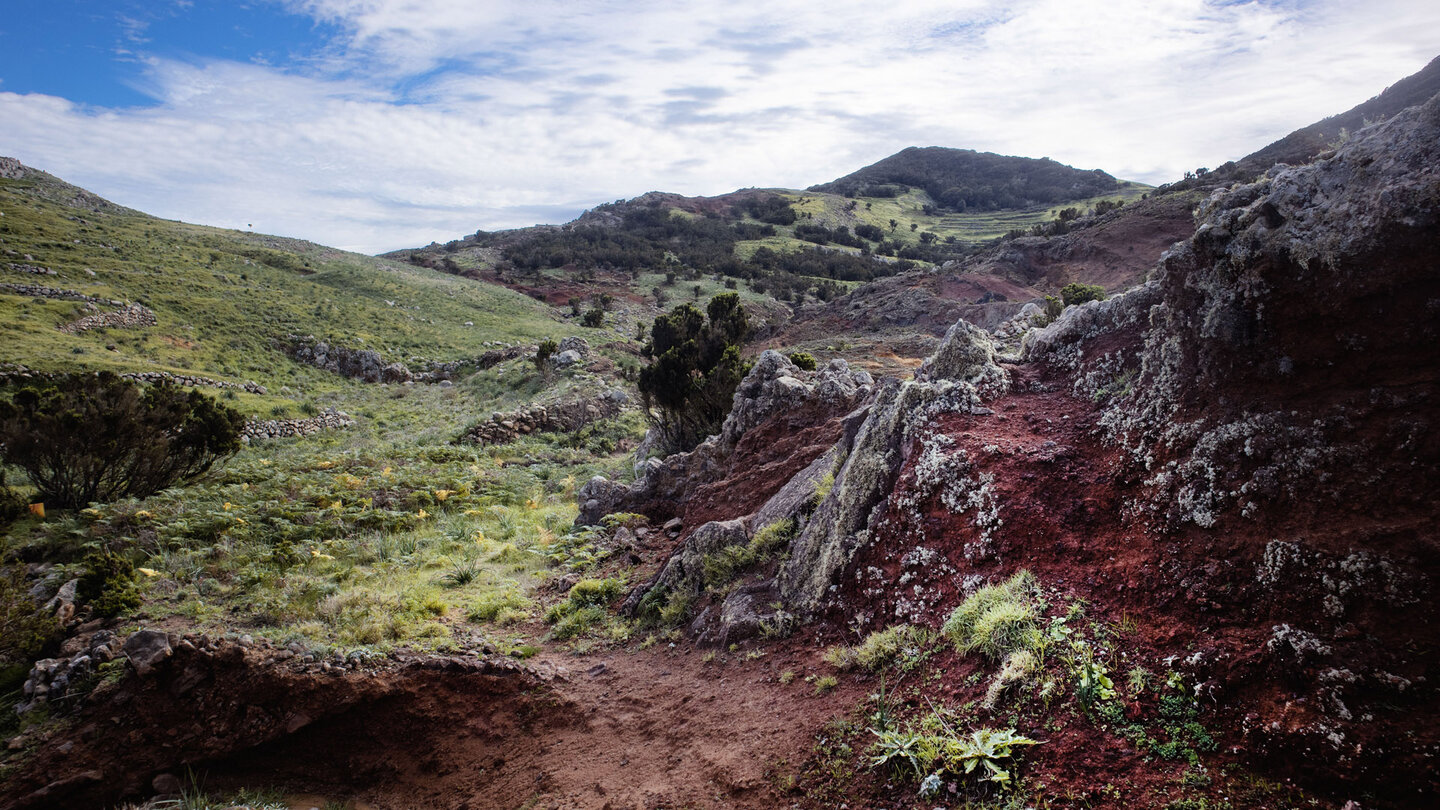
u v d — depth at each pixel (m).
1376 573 3.55
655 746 6.09
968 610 5.28
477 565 12.16
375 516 14.77
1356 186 4.16
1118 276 47.59
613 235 115.00
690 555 9.15
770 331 56.78
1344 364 4.15
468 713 7.57
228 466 21.20
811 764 4.91
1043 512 5.53
